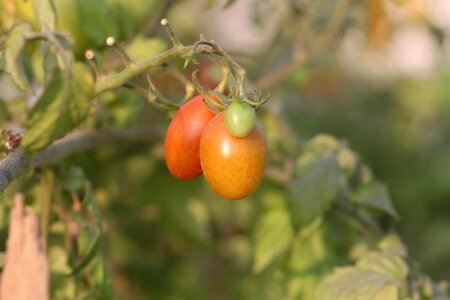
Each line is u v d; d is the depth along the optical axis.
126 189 0.73
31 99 0.59
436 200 1.14
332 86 1.06
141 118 0.69
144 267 0.79
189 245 0.79
